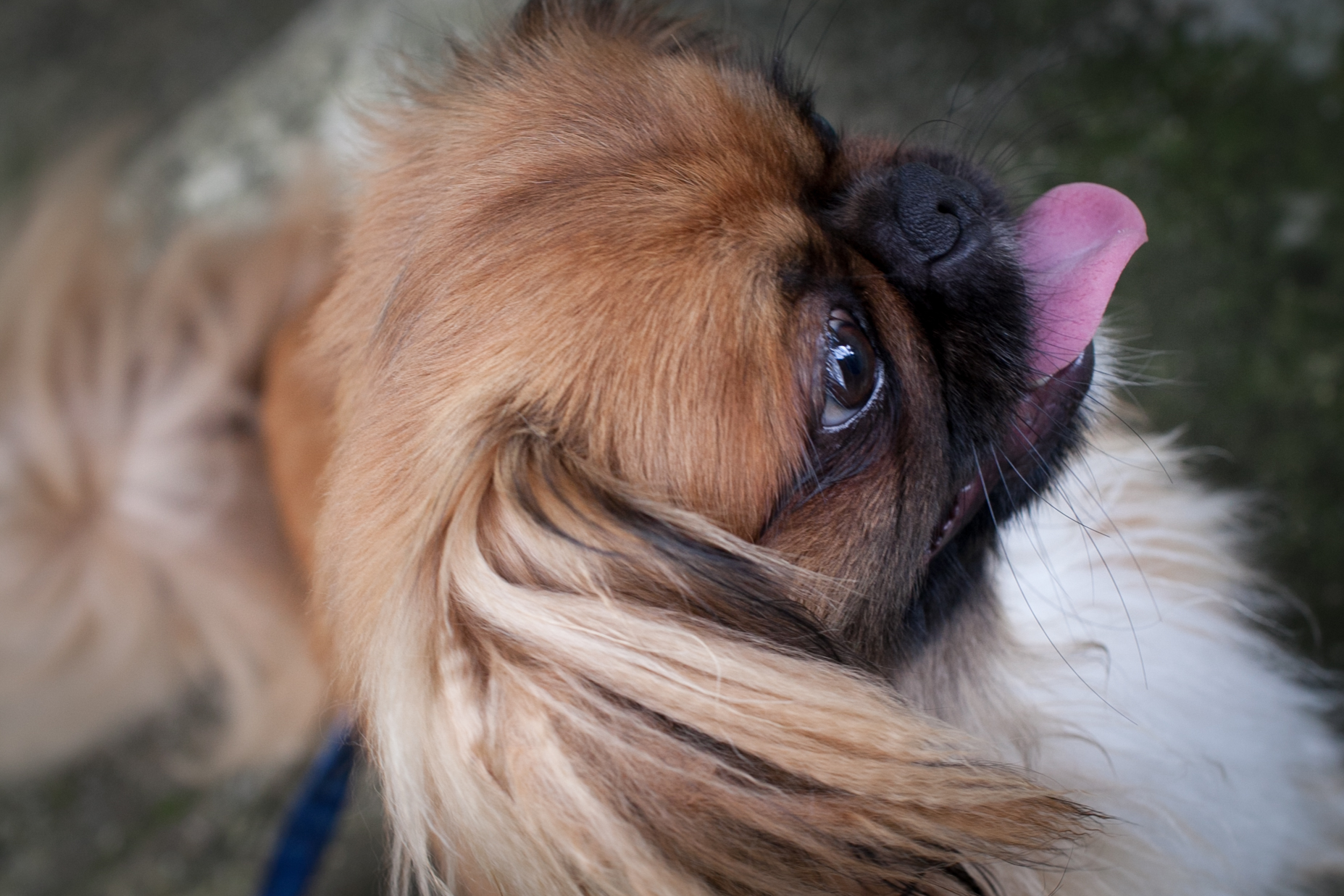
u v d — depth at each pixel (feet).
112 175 1.80
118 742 1.84
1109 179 1.71
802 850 1.12
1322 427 1.59
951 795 1.13
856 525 1.18
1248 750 1.44
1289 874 1.47
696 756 1.11
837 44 1.87
